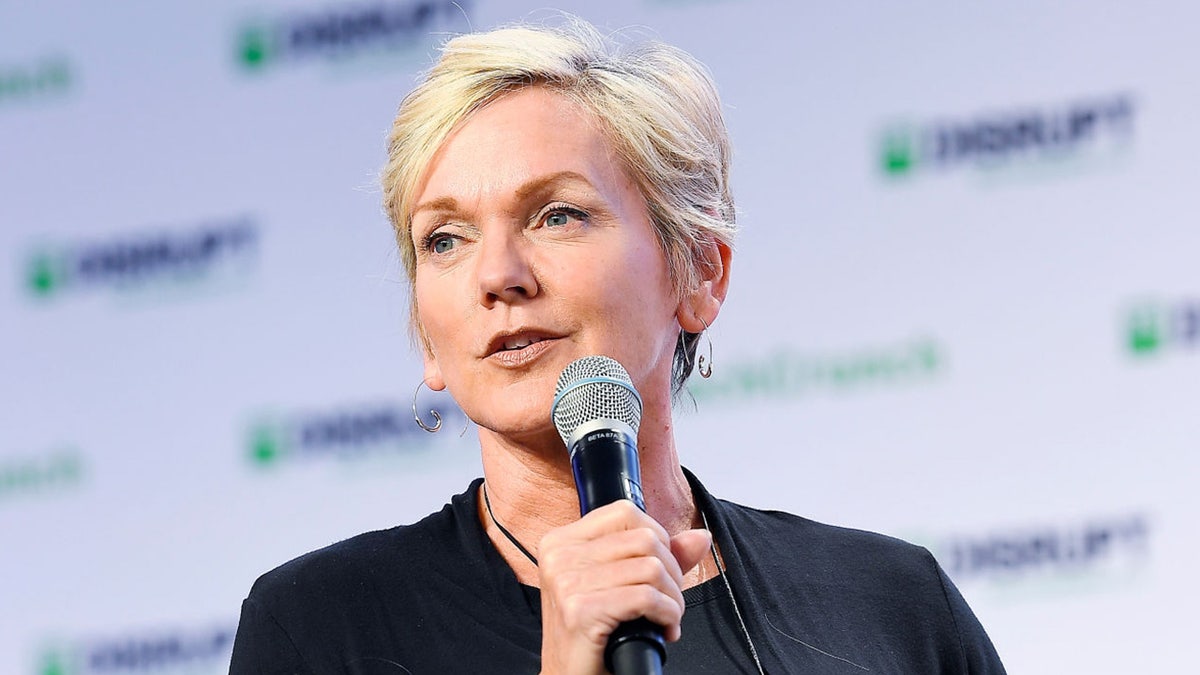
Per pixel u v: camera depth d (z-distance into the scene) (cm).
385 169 698
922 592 727
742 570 684
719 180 727
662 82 707
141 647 1389
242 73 1468
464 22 1441
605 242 652
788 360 1329
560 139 660
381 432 1384
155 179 1460
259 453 1400
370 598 666
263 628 663
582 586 500
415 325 731
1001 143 1342
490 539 686
